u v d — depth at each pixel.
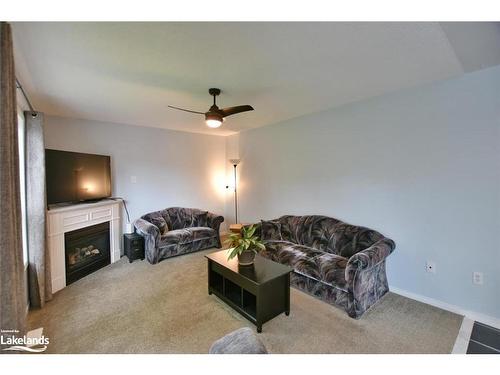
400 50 1.90
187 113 3.63
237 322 2.28
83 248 3.46
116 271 3.50
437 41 1.77
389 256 2.89
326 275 2.55
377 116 2.96
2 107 1.12
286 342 1.99
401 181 2.78
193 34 1.65
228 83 2.50
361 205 3.16
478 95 2.26
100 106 3.25
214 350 1.05
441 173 2.49
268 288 2.23
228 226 5.77
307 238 3.43
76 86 2.54
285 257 3.02
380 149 2.95
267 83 2.52
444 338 2.02
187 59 2.00
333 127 3.45
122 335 2.07
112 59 1.99
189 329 2.16
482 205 2.26
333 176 3.48
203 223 4.91
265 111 3.62
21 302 1.25
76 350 1.88
